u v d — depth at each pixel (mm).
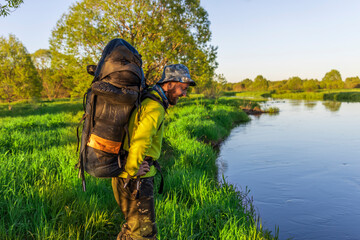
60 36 17797
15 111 25656
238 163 8125
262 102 43281
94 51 18203
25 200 3555
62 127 12438
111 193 4051
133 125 2020
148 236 2229
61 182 4234
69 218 3170
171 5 18719
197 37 20391
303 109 30031
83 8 17750
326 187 6148
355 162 8273
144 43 17609
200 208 4004
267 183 6375
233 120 19188
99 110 1911
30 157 5719
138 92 1940
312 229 4293
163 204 3848
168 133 9602
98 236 3064
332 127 15852
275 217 4684
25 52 30516
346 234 4145
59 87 63188
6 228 2986
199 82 20266
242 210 4363
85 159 2006
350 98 52312
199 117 14008
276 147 10469
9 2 6398
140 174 2109
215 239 3230
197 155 7012
